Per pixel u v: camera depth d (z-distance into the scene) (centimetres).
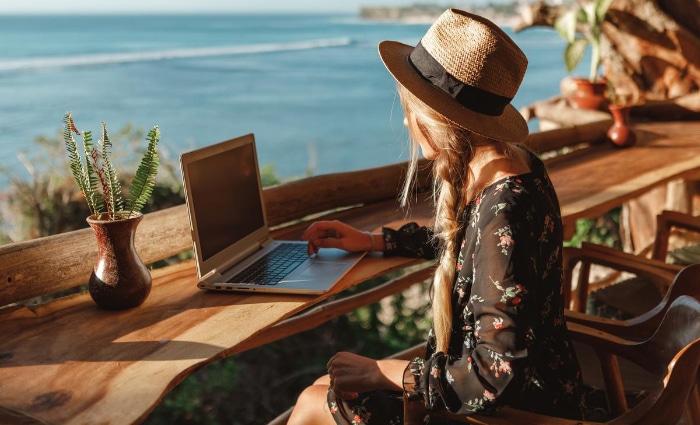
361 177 318
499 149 164
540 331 161
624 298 280
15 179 629
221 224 219
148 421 493
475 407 147
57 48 10162
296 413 188
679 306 172
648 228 550
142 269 194
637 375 225
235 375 532
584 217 293
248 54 9275
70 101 5134
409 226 236
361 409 176
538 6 618
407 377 160
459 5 8269
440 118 164
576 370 169
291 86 6328
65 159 656
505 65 162
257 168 245
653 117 518
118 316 189
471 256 157
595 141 437
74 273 218
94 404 142
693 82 556
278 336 291
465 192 166
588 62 7056
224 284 204
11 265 203
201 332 177
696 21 544
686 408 200
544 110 560
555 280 161
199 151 209
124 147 675
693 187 496
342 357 172
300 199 301
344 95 5838
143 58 8550
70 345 171
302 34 13188
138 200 192
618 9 559
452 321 163
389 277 645
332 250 237
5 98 5159
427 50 169
